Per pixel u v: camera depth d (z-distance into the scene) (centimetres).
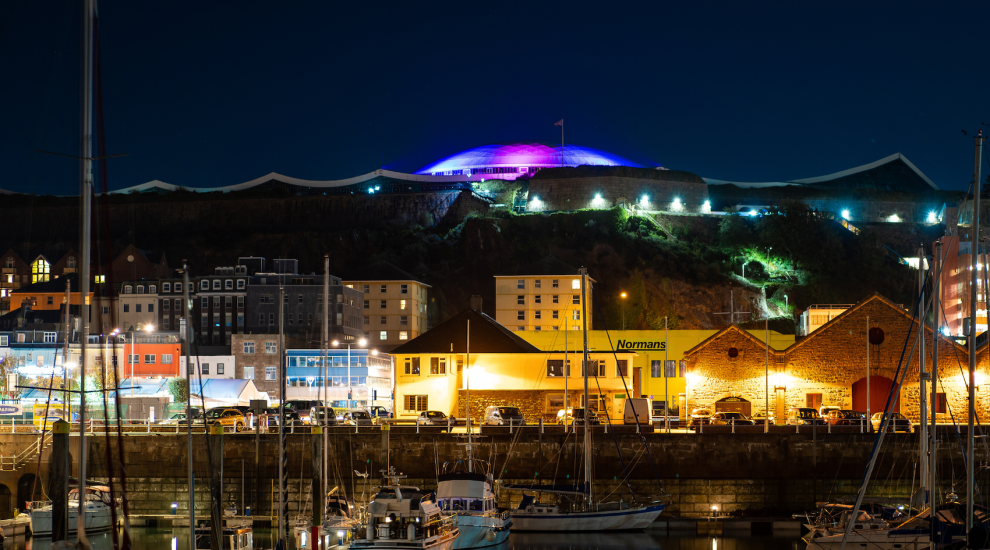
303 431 7550
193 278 16762
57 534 5288
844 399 8881
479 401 9344
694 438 7456
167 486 7275
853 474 7362
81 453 3356
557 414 9125
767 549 6294
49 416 7688
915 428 7662
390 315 19500
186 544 6228
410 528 5088
